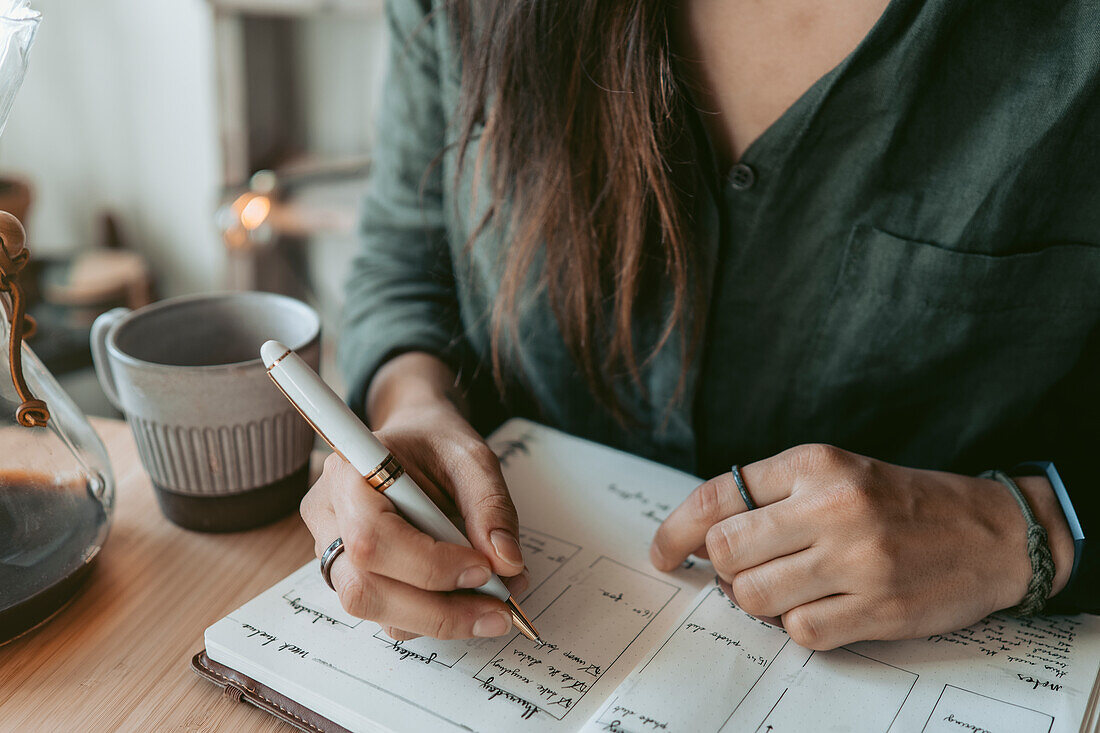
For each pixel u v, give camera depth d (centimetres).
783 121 54
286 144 157
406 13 71
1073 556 45
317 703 40
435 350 66
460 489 44
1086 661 43
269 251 156
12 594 43
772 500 46
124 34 160
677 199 57
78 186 178
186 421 49
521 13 55
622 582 47
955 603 43
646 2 52
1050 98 50
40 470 44
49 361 130
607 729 38
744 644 43
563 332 65
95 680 43
